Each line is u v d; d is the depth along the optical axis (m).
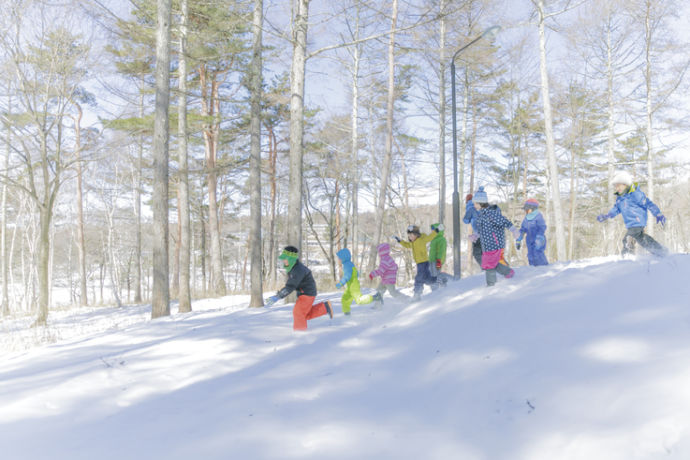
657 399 2.27
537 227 7.94
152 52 14.14
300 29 10.41
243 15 11.52
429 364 3.90
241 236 41.50
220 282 19.58
